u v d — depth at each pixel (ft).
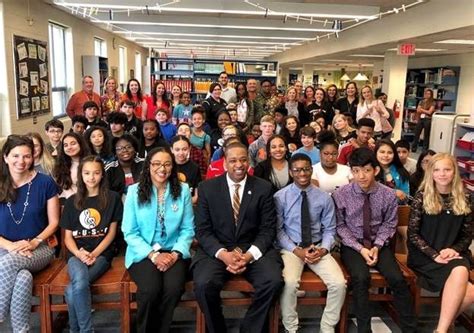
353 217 8.80
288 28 26.43
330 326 8.06
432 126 24.00
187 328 8.54
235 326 8.66
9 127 18.33
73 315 7.63
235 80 29.84
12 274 7.57
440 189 8.44
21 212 8.32
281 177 10.46
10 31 18.30
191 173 11.39
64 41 27.02
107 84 20.90
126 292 7.76
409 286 8.17
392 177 10.89
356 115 19.25
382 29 26.71
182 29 29.68
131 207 8.29
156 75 29.63
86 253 8.02
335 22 25.25
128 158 11.17
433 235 8.37
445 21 19.99
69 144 10.41
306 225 8.56
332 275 7.99
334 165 10.41
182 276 7.86
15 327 7.61
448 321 7.78
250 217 8.33
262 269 7.83
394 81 32.58
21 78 19.35
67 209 8.39
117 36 40.27
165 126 16.83
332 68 72.49
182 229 8.56
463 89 35.83
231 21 26.11
